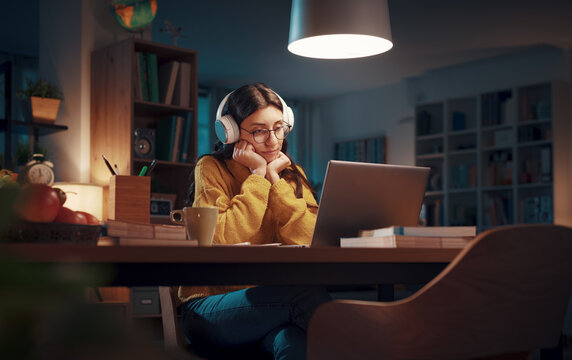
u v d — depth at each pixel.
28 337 0.42
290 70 7.79
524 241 0.99
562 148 6.75
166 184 4.28
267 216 1.95
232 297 1.52
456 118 7.61
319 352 0.96
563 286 1.08
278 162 1.96
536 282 1.04
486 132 7.32
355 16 2.29
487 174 7.24
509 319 1.02
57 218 1.05
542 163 6.76
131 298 3.85
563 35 6.40
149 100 4.21
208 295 1.65
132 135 4.04
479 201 7.25
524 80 7.21
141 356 0.46
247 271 1.00
